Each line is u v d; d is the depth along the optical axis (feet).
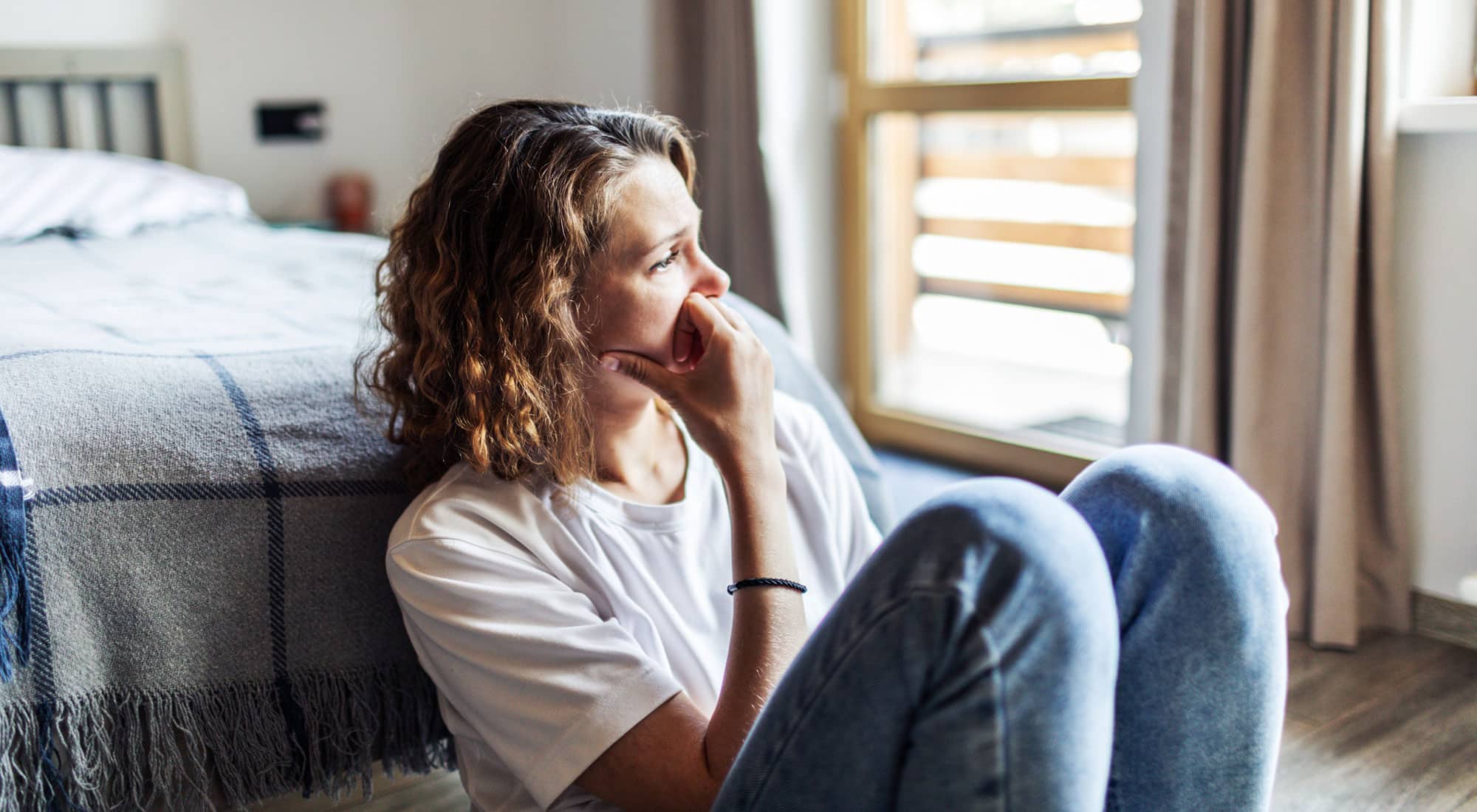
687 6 10.14
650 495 3.21
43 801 3.01
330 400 3.71
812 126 10.31
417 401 3.18
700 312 2.98
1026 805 2.07
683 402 2.94
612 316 2.97
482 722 2.78
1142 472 2.45
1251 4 6.19
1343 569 6.03
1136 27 7.25
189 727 3.19
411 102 12.07
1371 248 5.96
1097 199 10.15
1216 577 2.35
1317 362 6.19
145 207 8.65
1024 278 10.89
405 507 3.60
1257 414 6.32
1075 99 8.43
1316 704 5.42
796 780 2.18
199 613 3.23
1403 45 5.94
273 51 11.18
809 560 3.33
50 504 3.09
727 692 2.65
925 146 10.89
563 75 12.66
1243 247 6.24
